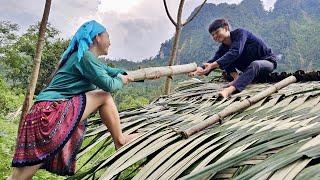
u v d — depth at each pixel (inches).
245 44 213.2
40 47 347.6
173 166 109.1
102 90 131.3
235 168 107.6
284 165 79.9
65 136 121.5
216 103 174.9
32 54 1408.7
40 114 121.6
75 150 129.0
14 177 122.9
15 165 120.3
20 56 1360.7
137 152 125.8
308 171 75.2
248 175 82.7
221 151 104.3
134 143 133.7
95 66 124.6
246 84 192.5
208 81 265.6
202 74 201.5
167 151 119.4
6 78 1366.9
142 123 159.0
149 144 129.3
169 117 163.6
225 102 168.2
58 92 125.7
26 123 122.8
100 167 126.6
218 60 200.5
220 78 263.7
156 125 155.2
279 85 166.6
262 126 117.2
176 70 153.5
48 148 120.2
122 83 133.0
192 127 130.0
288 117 121.6
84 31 127.8
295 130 101.0
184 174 105.3
